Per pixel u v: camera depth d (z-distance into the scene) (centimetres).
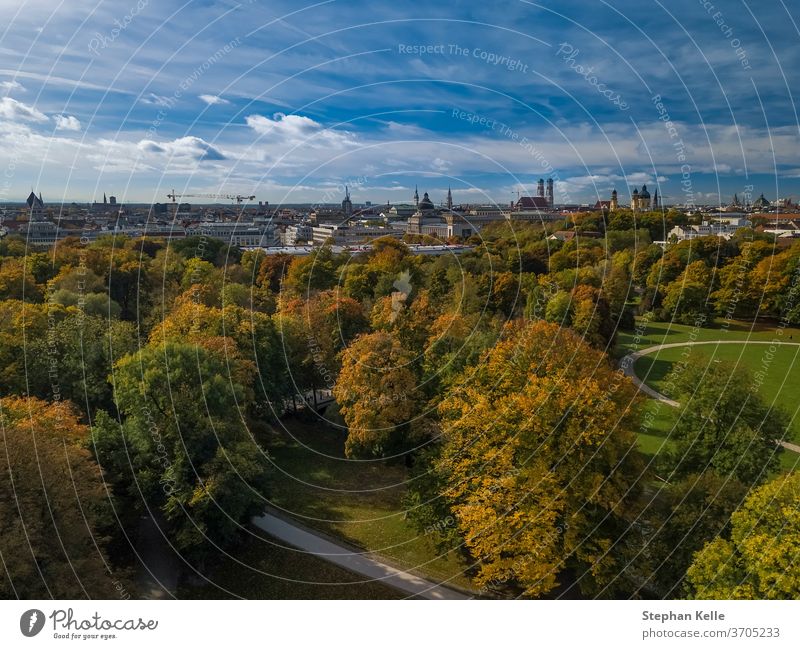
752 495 3272
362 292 10644
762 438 4550
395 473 5888
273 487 5400
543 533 3547
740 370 4944
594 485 3603
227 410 4781
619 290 11469
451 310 8425
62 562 3042
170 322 6600
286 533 4731
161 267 11206
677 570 3469
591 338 8525
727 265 13138
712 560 3133
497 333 6581
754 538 3009
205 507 4016
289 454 6328
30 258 10319
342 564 4297
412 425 5556
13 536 2777
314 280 11638
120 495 4388
